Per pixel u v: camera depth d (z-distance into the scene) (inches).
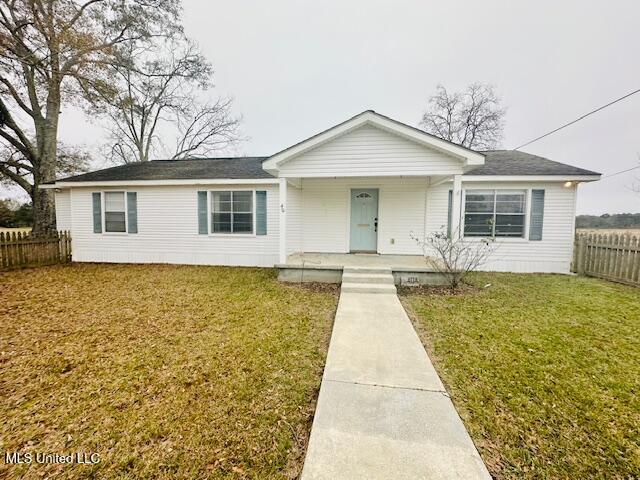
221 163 442.6
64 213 408.5
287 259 307.0
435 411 85.9
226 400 95.9
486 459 70.3
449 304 199.6
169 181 352.8
